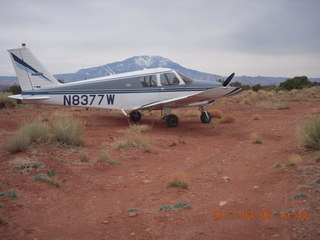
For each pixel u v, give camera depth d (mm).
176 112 18594
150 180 6234
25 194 5133
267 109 21047
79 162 7141
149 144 9297
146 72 13938
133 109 13852
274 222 4023
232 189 5590
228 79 14477
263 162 7391
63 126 9141
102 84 13641
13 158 7070
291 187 5348
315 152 7535
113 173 6676
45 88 13883
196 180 6195
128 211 4637
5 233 3865
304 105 23594
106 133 11609
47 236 3857
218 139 10898
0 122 13664
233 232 3863
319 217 3949
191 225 4109
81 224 4230
